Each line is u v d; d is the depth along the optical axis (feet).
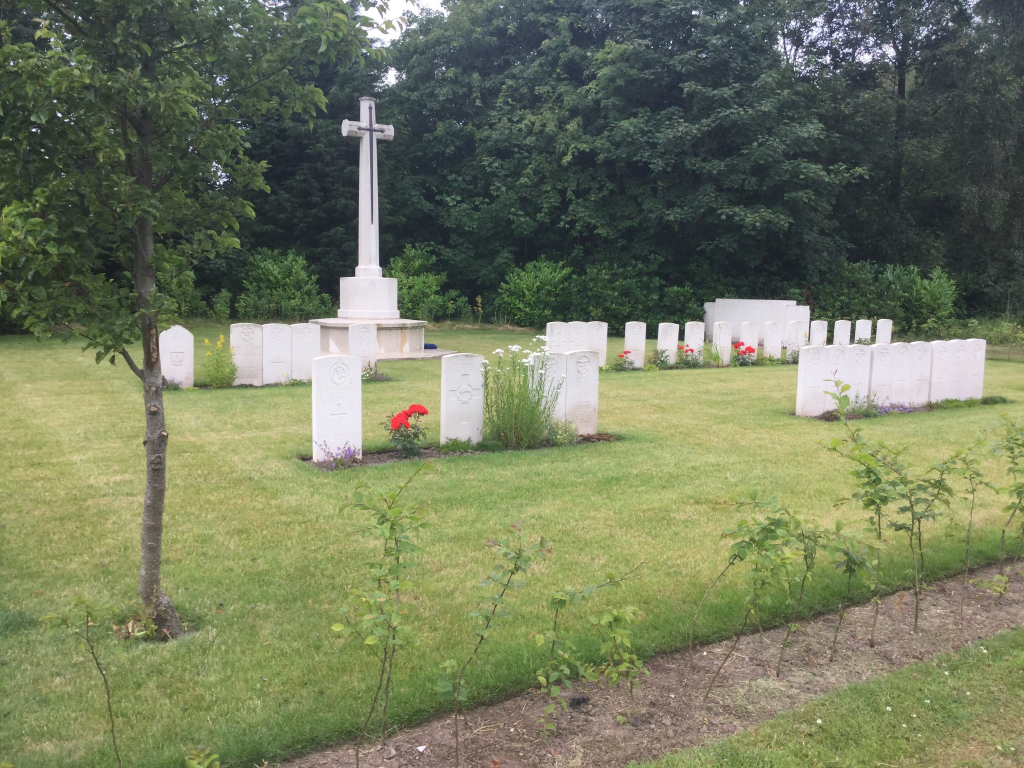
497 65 114.01
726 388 47.67
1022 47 103.24
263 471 25.26
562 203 105.91
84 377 44.55
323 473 25.14
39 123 11.25
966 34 103.55
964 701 12.01
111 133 12.28
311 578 16.48
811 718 11.48
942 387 42.63
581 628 14.05
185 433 31.12
